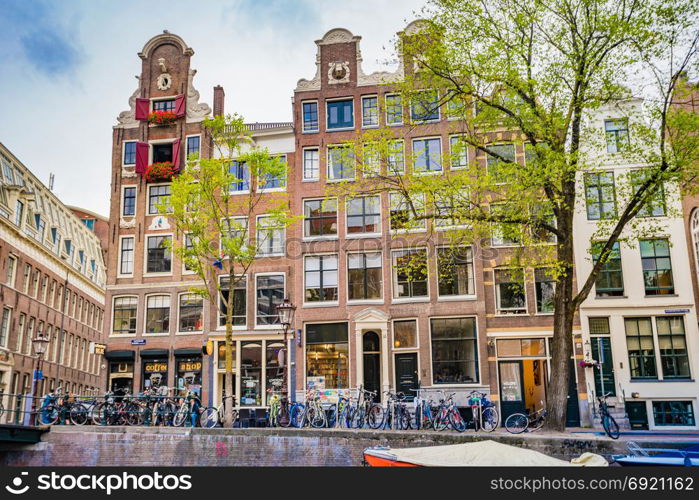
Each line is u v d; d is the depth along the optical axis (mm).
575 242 25031
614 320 24328
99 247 54875
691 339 23891
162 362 28016
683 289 24250
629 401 23703
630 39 17141
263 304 27672
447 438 17297
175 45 30953
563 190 18547
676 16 17156
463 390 24984
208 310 28125
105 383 28125
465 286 26016
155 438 18797
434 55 18734
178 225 23281
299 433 18047
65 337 44906
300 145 28422
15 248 36250
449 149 26906
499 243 25906
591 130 19172
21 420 26953
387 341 25922
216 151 29344
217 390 27234
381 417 20922
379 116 27859
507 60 18062
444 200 19344
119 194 29938
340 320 26562
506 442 16906
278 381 26734
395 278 26641
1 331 34406
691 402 23438
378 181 26812
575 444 16531
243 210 28531
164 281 28766
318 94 28719
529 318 25172
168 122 30125
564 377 18203
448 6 18453
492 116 19016
